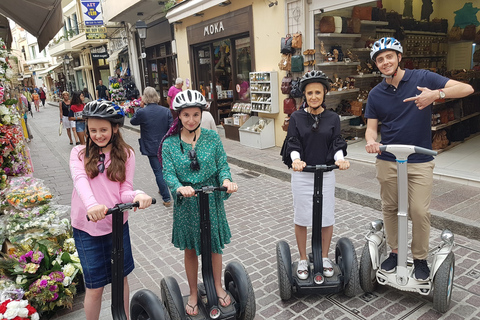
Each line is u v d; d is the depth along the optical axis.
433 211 4.06
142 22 11.18
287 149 2.77
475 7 8.54
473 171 5.12
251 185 6.12
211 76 10.44
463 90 2.29
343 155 2.72
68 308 3.02
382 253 2.97
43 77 40.97
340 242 2.96
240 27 8.52
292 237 4.08
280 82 7.67
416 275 2.63
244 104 8.98
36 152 9.98
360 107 7.29
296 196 2.86
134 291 3.23
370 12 7.36
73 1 21.14
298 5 6.76
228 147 8.48
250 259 3.65
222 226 2.43
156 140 5.20
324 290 2.79
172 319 2.38
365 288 2.88
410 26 8.38
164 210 5.26
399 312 2.71
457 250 3.51
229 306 2.43
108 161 2.21
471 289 2.91
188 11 9.52
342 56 7.04
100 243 2.25
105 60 22.27
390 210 2.89
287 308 2.84
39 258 2.97
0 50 4.65
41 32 5.46
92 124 2.10
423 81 2.57
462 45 9.02
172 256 3.88
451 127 6.73
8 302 2.53
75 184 2.10
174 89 8.33
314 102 2.64
